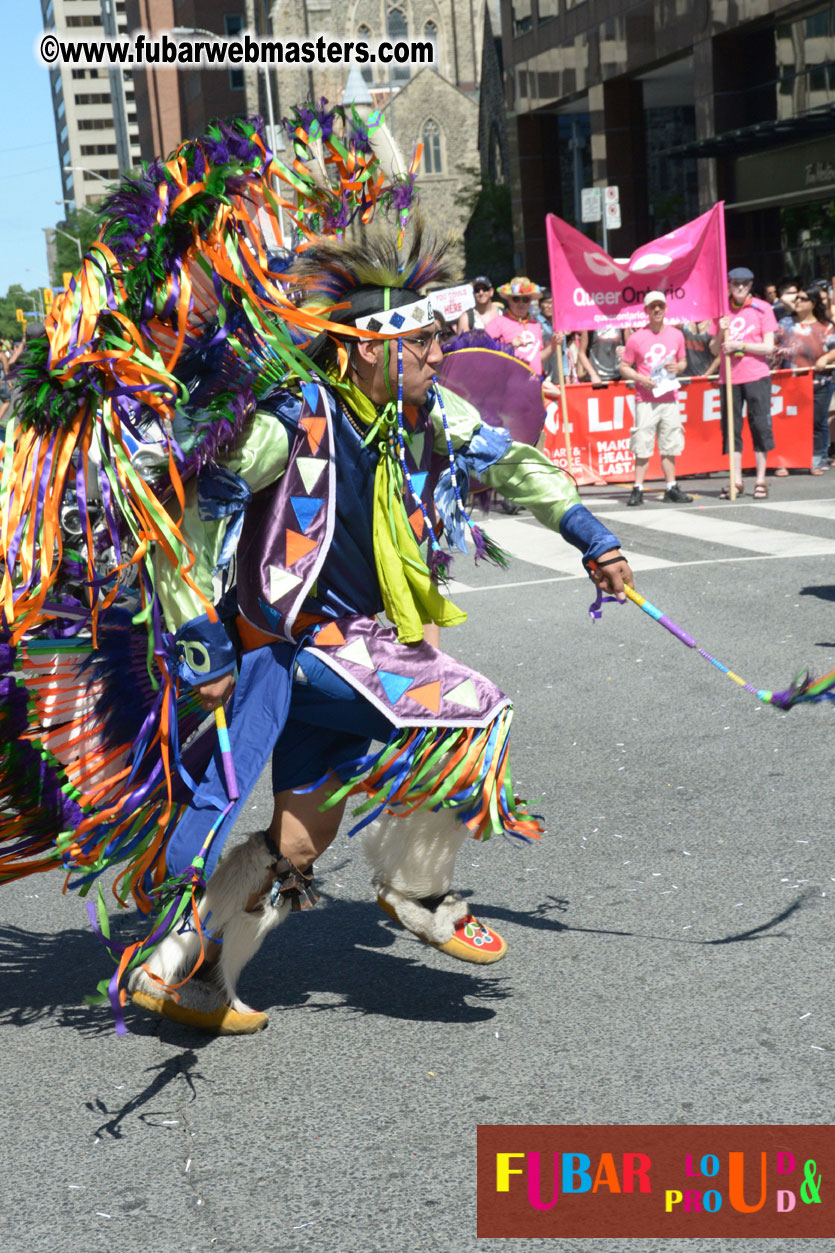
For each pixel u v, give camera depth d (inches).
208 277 115.9
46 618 122.9
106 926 124.7
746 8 991.6
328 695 122.1
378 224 122.3
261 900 127.7
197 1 3161.9
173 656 118.3
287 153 124.6
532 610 341.4
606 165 1284.4
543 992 136.9
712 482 566.3
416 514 125.7
